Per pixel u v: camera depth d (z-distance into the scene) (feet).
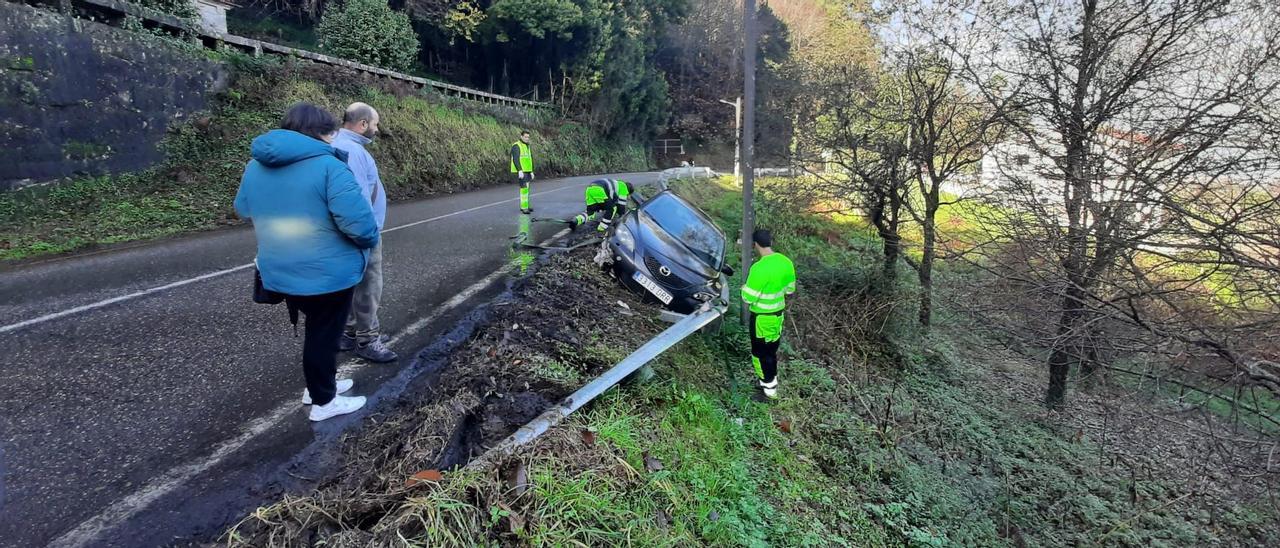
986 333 26.53
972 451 21.27
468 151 58.95
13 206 26.25
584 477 10.28
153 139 33.58
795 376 21.66
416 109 55.06
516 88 101.81
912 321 30.91
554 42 95.71
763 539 11.80
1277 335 16.07
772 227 39.78
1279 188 17.62
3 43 26.63
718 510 11.95
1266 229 16.44
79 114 29.71
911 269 33.58
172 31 38.19
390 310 16.90
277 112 41.11
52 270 20.13
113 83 31.45
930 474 18.49
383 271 21.11
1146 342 18.51
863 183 31.04
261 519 8.26
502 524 8.86
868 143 30.66
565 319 17.75
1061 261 20.85
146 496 8.57
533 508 9.32
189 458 9.51
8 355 12.59
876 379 24.88
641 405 13.97
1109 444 23.70
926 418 22.59
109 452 9.46
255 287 9.79
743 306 22.99
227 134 37.55
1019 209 22.94
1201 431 19.51
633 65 111.65
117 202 29.91
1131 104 21.85
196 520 8.23
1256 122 18.71
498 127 69.46
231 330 14.85
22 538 7.55
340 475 9.51
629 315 20.33
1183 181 19.57
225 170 35.58
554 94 101.14
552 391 12.95
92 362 12.50
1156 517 19.24
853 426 19.67
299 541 8.01
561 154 89.71
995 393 28.22
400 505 8.66
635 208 24.31
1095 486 20.74
